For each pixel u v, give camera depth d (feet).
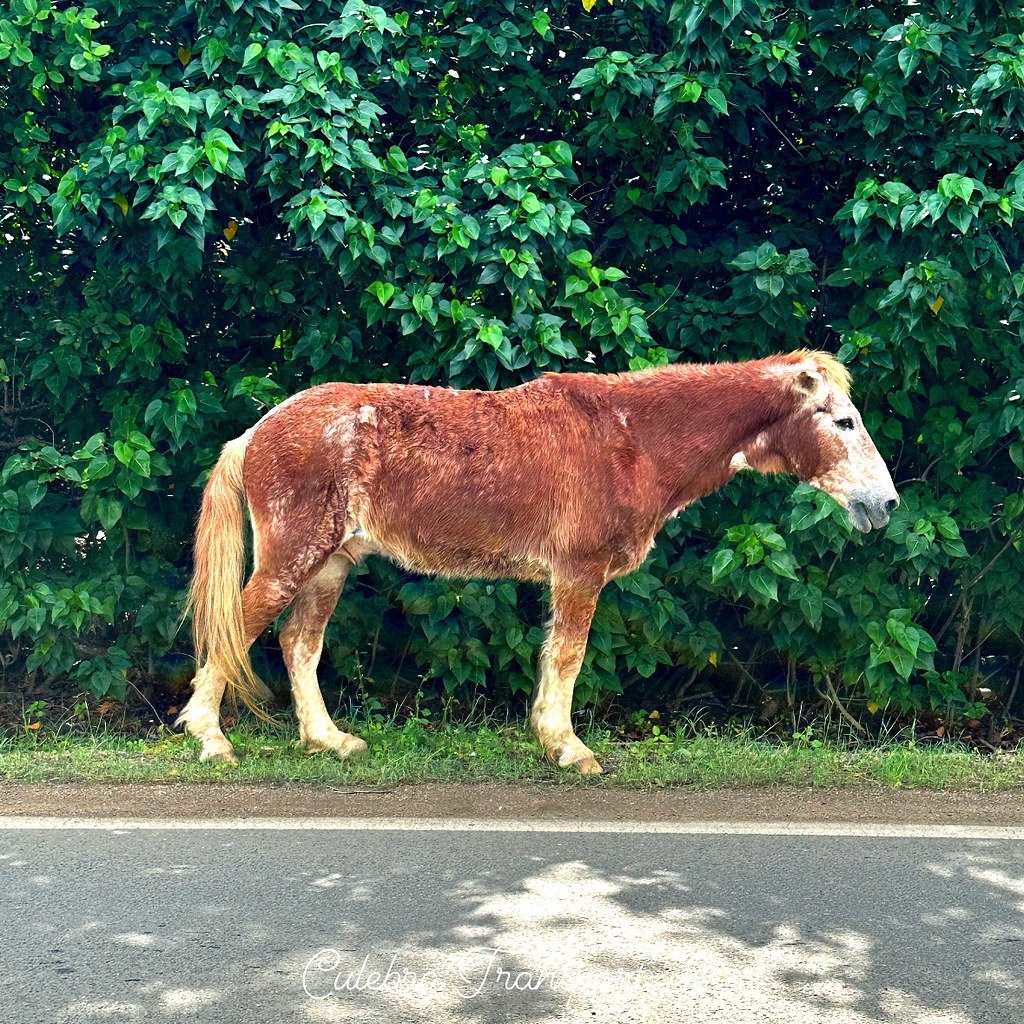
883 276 14.88
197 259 14.55
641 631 15.75
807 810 11.99
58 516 15.48
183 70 14.88
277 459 13.43
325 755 13.71
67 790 12.43
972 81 14.64
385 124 15.92
